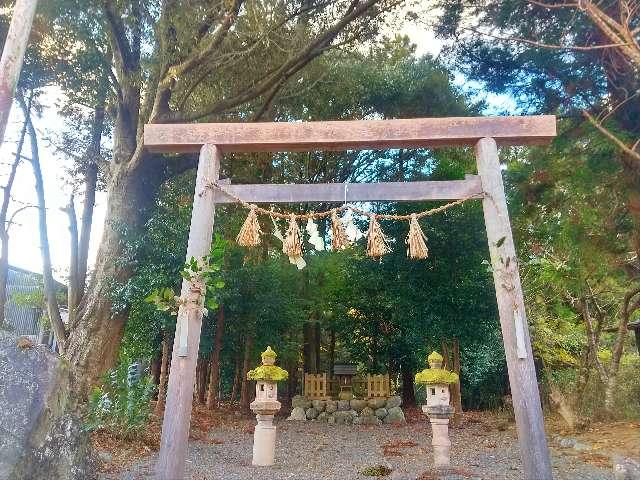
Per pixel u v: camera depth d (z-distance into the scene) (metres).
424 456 7.24
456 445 8.16
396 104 11.64
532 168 8.52
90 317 8.92
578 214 8.32
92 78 9.66
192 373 4.16
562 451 7.00
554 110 8.58
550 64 8.12
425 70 11.23
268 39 9.16
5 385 4.01
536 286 10.48
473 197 4.60
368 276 11.56
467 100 10.79
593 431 7.98
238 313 11.75
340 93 11.59
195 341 4.23
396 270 10.77
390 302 11.36
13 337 4.38
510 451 7.46
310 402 12.56
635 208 7.82
